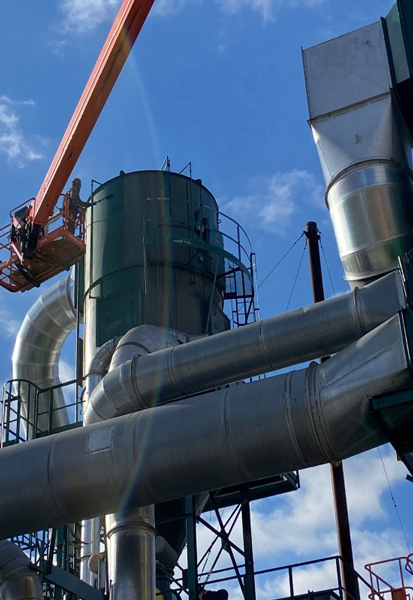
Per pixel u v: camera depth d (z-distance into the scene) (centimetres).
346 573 2531
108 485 1766
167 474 1745
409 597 2016
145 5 2927
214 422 1720
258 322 2050
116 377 2106
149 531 2108
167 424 1756
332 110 2336
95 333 2814
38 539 2583
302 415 1680
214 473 1733
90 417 2153
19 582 2033
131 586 2041
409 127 2342
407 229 2164
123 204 2983
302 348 1991
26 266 3516
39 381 3384
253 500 2723
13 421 2938
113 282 2862
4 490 1794
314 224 3073
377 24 2388
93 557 2411
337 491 2655
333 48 2405
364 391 1653
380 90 2311
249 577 2411
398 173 2239
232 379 2070
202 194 3077
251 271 3034
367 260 2158
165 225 2914
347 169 2245
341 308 1948
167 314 2778
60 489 1780
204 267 2912
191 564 2375
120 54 3100
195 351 2064
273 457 1700
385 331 1684
